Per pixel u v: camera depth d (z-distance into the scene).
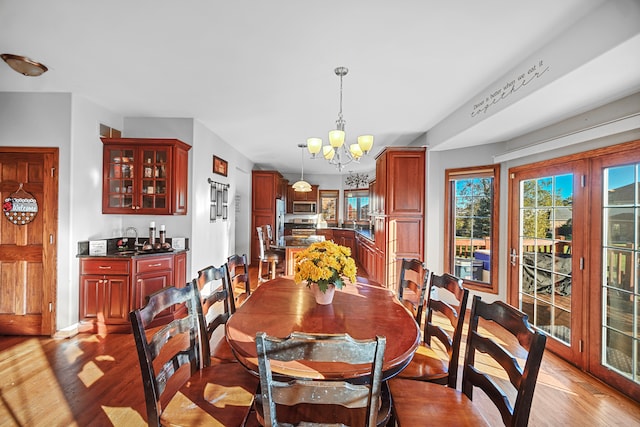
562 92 2.19
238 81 2.79
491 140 3.69
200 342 1.81
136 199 3.54
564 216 2.90
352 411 1.54
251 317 1.68
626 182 2.33
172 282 3.50
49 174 3.09
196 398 1.40
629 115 2.18
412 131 4.38
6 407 2.01
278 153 6.24
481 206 4.05
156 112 3.67
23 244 3.11
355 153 3.13
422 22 1.88
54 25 1.97
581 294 2.67
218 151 4.83
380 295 2.16
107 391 2.18
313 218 9.19
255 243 6.99
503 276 3.78
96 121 3.43
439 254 4.34
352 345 0.99
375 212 5.22
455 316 1.71
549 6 1.71
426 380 1.64
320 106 3.41
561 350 2.86
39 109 3.09
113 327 3.19
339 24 1.92
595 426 1.92
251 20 1.90
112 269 3.18
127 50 2.28
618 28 1.58
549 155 3.06
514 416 1.12
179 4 1.75
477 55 2.26
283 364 1.21
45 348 2.83
